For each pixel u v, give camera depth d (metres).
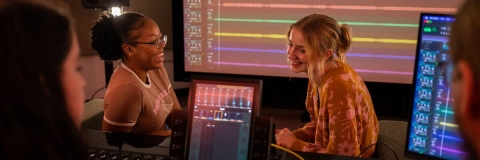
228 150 0.96
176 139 0.99
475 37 0.32
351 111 1.47
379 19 3.39
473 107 0.34
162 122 1.62
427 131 0.90
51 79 0.48
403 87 3.48
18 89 0.45
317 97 1.67
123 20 1.48
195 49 3.85
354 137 1.46
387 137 1.71
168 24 3.99
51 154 0.47
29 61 0.45
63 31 0.49
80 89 0.55
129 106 1.43
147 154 1.10
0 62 0.44
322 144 1.58
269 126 0.94
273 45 3.68
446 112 0.86
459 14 0.34
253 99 0.96
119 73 1.50
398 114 3.61
